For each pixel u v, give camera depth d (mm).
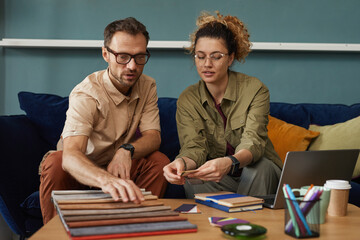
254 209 1346
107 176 1310
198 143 1843
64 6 2854
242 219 1199
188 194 1810
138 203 1190
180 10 2893
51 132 2314
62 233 1043
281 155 2301
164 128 2396
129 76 1721
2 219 2381
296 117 2518
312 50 2889
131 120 1917
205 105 1963
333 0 2938
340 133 2332
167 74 2902
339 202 1282
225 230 1015
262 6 2916
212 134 1935
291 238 1036
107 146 1851
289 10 2926
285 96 2943
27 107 2336
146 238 1004
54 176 1672
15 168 1961
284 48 2855
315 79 2947
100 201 1205
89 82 1803
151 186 1804
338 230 1120
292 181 1349
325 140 2336
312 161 1362
